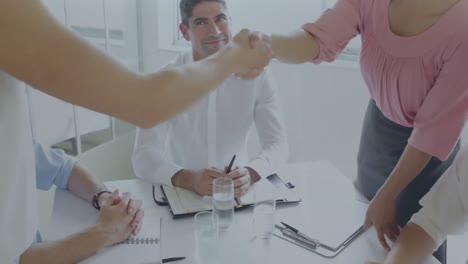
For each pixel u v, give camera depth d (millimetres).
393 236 1133
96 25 2252
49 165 1352
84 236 1062
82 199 1340
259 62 1138
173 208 1266
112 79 693
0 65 631
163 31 2547
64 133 2105
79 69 656
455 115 1059
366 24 1239
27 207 822
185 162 1744
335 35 1278
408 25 1123
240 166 1535
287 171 1554
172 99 776
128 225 1124
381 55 1184
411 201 1253
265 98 1722
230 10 2232
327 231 1169
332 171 1563
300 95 2289
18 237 801
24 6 600
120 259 1035
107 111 720
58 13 1983
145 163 1491
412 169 1121
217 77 924
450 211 1070
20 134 777
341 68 2152
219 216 1191
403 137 1285
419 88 1126
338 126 2258
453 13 1053
